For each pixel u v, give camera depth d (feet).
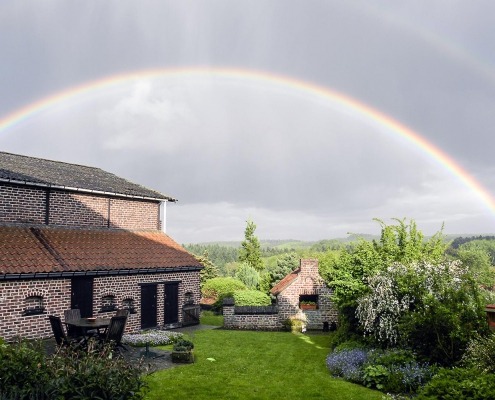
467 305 43.88
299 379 45.21
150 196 85.51
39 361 28.86
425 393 33.58
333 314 82.58
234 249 496.23
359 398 38.68
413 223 61.98
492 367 35.65
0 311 54.29
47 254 62.03
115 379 27.63
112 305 67.87
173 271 78.48
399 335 48.47
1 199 63.26
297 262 142.41
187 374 45.21
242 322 81.66
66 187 70.44
